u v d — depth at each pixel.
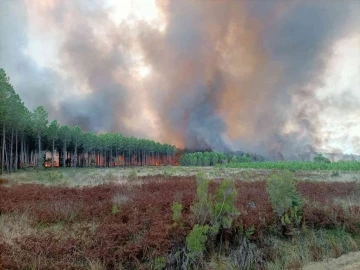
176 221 6.89
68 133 66.81
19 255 5.59
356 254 7.14
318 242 7.65
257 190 12.55
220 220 6.96
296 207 8.36
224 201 6.99
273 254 6.89
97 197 11.09
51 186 15.02
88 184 17.45
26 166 47.88
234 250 6.69
